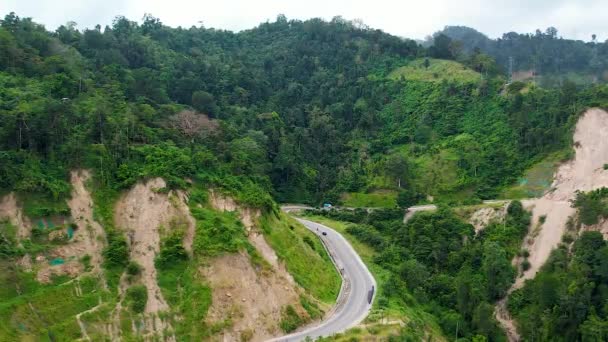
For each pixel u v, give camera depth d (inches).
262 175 4500.5
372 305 3361.2
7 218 2800.2
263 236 3302.2
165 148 3533.5
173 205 3127.5
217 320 2807.6
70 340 2539.4
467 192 5211.6
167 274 2908.5
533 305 3799.2
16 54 3976.4
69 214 2960.1
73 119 3309.5
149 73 4877.0
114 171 3211.1
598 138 4916.3
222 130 4633.4
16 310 2514.8
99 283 2805.1
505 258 4178.2
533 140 5260.8
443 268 4303.6
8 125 3038.9
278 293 3051.2
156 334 2706.7
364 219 5064.0
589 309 3479.3
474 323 3688.5
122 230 3029.0
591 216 4121.6
